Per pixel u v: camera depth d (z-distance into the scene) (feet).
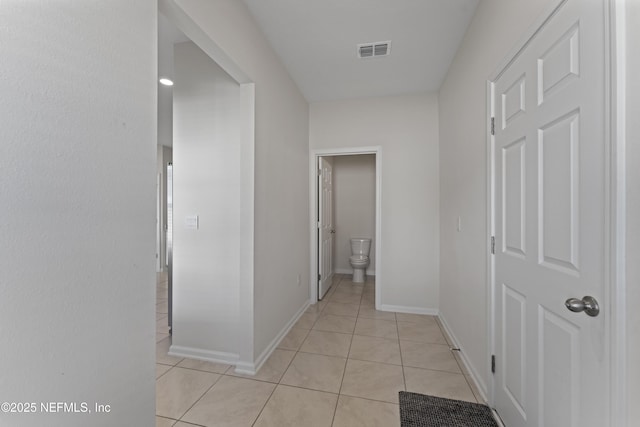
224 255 7.32
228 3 5.59
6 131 2.24
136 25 3.42
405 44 7.73
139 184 3.46
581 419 3.14
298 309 10.36
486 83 5.76
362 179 17.12
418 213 10.72
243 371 6.75
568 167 3.36
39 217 2.46
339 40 7.55
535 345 4.08
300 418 5.24
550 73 3.69
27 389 2.38
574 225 3.26
